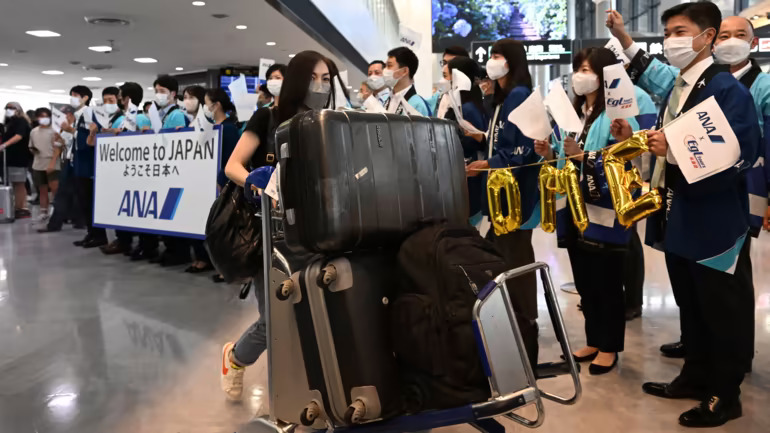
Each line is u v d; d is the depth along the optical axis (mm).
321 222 1688
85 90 6941
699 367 2602
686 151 2033
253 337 2492
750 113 2203
